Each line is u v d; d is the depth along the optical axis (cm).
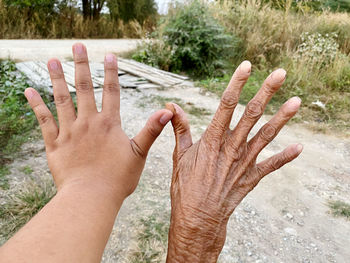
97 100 441
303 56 588
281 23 759
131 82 563
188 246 76
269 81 73
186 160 85
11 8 1013
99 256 49
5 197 218
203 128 377
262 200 252
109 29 1306
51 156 67
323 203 252
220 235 78
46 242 43
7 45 821
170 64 706
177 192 82
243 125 77
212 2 809
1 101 376
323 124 416
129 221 211
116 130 71
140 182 257
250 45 714
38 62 580
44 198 217
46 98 388
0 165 258
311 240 211
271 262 190
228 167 78
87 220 51
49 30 1081
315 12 867
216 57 686
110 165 66
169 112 70
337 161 324
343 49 726
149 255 184
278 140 365
